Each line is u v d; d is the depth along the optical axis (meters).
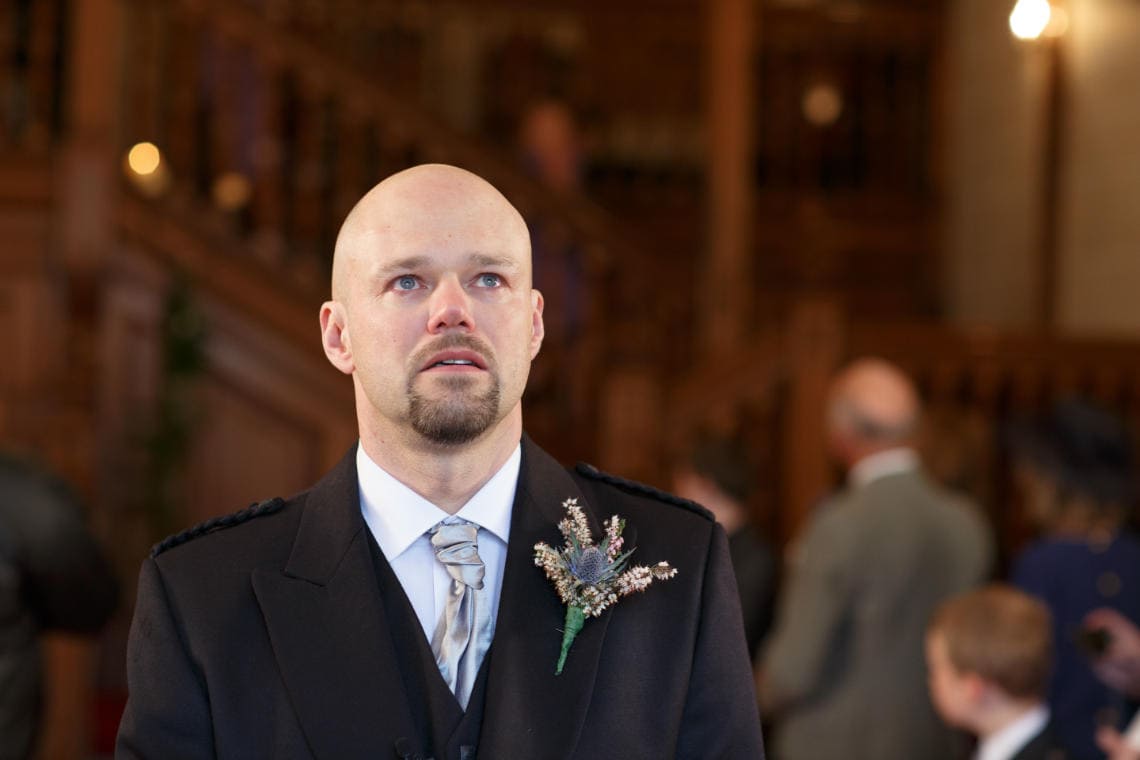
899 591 7.88
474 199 3.41
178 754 3.30
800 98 20.69
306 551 3.50
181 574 3.46
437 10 20.42
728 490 8.76
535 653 3.42
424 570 3.53
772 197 20.36
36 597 7.11
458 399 3.34
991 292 18.45
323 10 20.08
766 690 8.09
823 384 11.06
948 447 11.11
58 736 10.18
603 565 3.46
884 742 7.79
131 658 3.43
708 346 13.88
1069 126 16.33
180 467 11.80
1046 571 7.21
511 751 3.31
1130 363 11.41
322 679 3.34
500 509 3.57
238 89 13.20
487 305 3.39
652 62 20.77
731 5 14.53
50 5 13.24
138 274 12.00
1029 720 6.30
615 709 3.38
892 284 20.36
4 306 11.46
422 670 3.41
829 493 10.95
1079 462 7.38
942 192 20.34
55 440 10.93
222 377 12.23
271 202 12.75
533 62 20.67
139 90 12.84
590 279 13.67
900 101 20.70
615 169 20.64
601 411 12.61
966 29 19.70
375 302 3.38
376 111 13.20
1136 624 6.98
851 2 20.45
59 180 11.48
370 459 3.57
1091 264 15.63
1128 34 14.86
